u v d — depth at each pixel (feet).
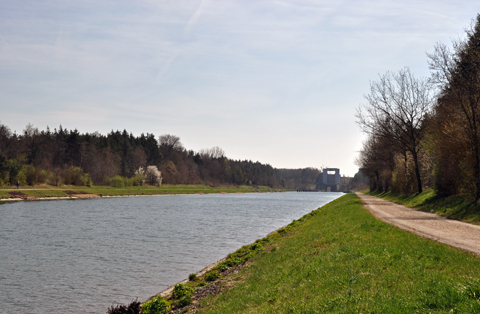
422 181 169.78
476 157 91.45
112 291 59.06
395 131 168.25
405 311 23.94
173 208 245.24
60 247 96.12
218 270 62.49
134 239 109.81
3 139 348.59
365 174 350.64
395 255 39.83
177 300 45.37
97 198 340.18
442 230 61.82
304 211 241.14
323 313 26.76
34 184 324.19
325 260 43.96
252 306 34.55
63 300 54.95
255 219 178.09
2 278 66.49
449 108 109.91
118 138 573.33
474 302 22.89
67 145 434.30
